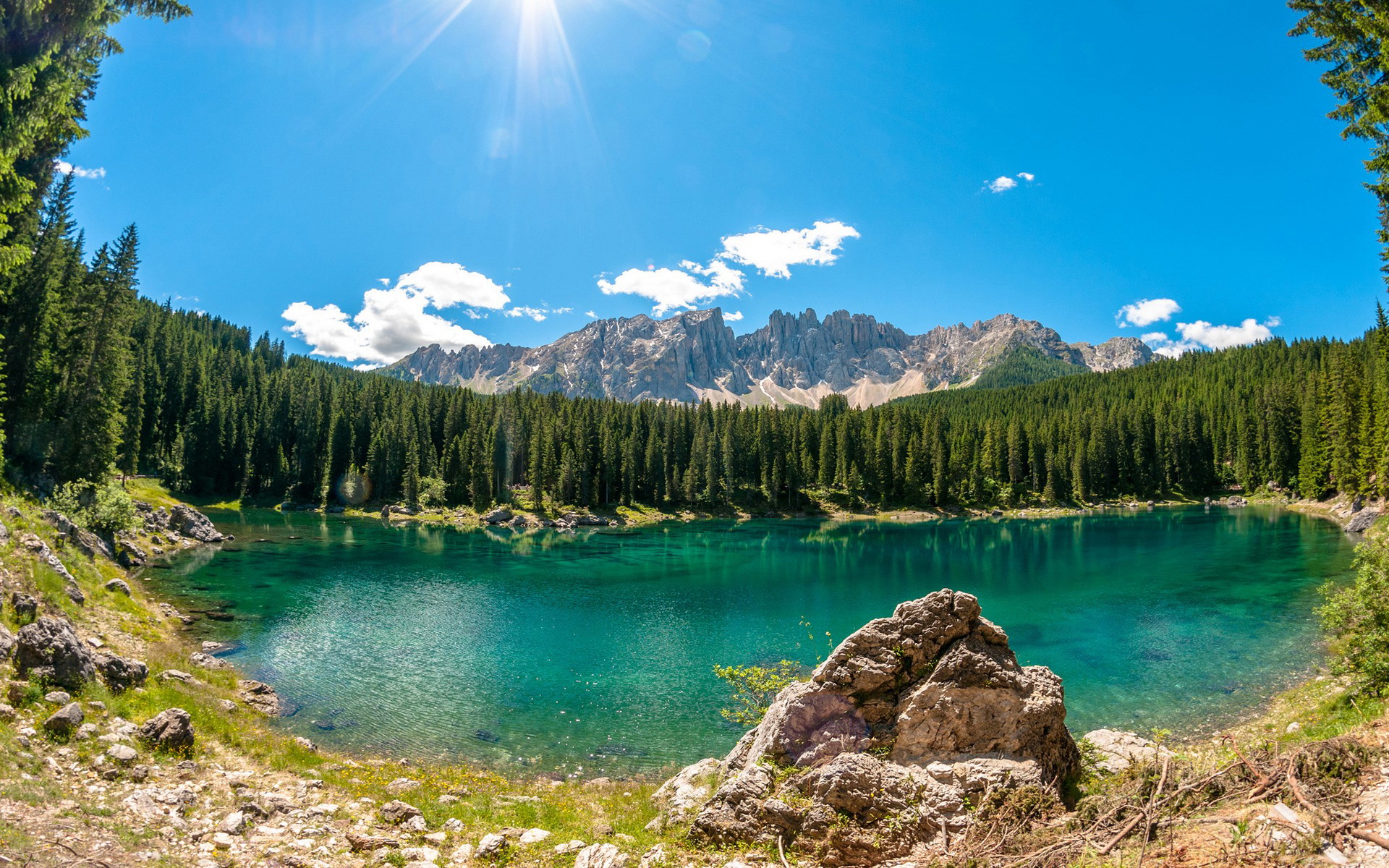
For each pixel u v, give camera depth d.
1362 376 106.94
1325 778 8.48
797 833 11.10
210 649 31.08
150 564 50.94
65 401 59.03
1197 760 10.80
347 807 13.61
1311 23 16.19
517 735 24.62
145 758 13.83
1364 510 88.88
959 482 143.12
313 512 114.75
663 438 145.75
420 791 16.00
